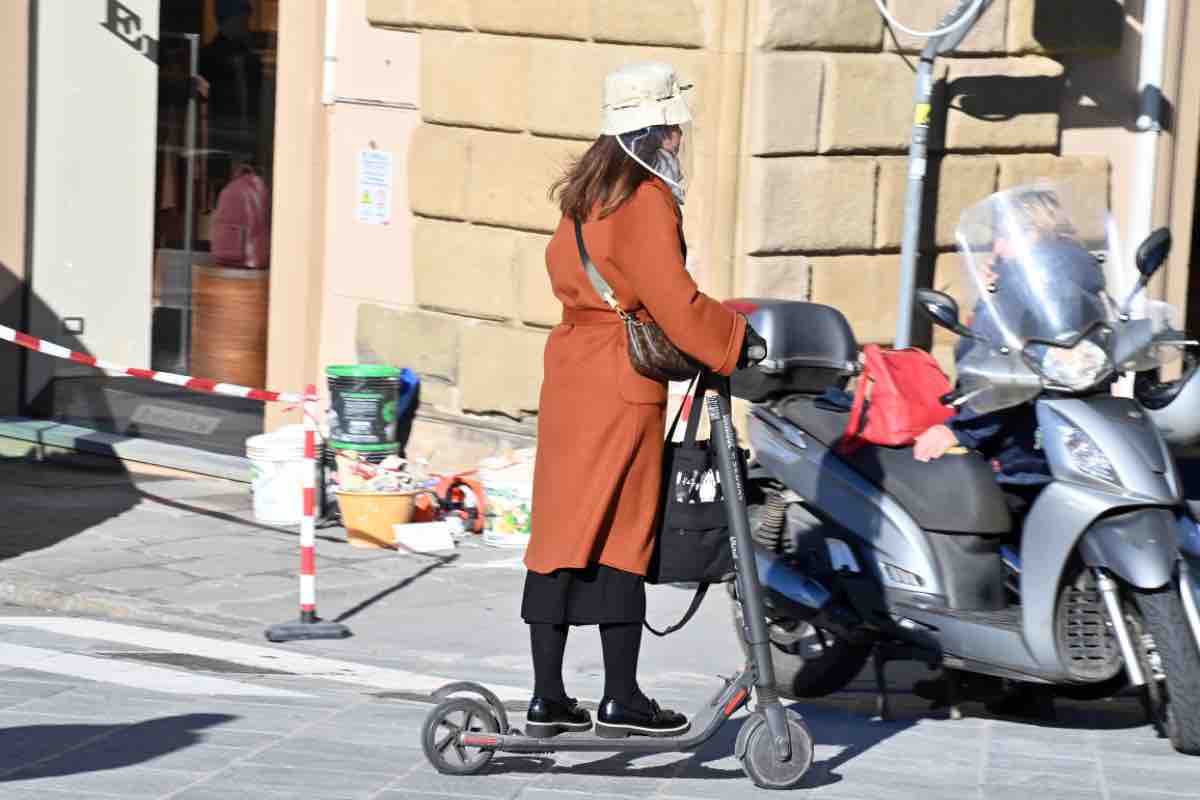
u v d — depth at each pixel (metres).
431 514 28.53
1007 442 18.80
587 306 15.24
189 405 34.16
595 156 15.11
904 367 19.20
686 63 27.03
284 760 16.33
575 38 28.34
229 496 31.44
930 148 28.42
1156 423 19.34
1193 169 30.92
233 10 33.12
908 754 17.25
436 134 30.39
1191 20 30.50
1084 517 17.22
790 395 20.02
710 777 16.12
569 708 15.74
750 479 19.95
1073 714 19.58
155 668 20.72
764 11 26.42
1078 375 17.69
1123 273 19.02
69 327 35.31
